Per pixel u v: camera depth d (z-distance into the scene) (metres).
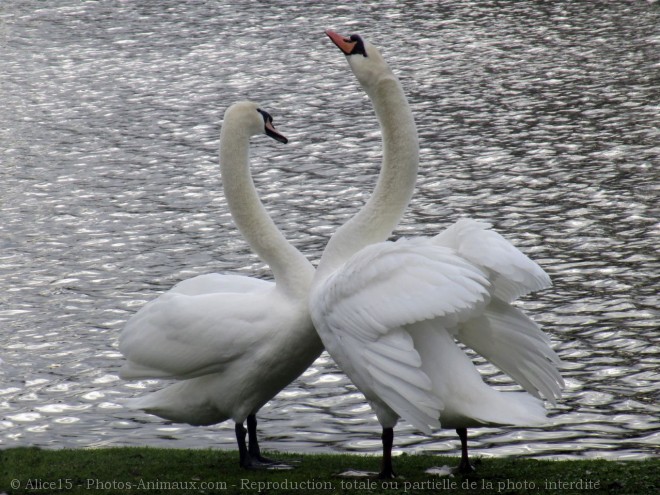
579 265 19.61
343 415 14.50
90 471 9.28
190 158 28.23
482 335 8.36
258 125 9.54
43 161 28.39
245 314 8.97
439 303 7.53
